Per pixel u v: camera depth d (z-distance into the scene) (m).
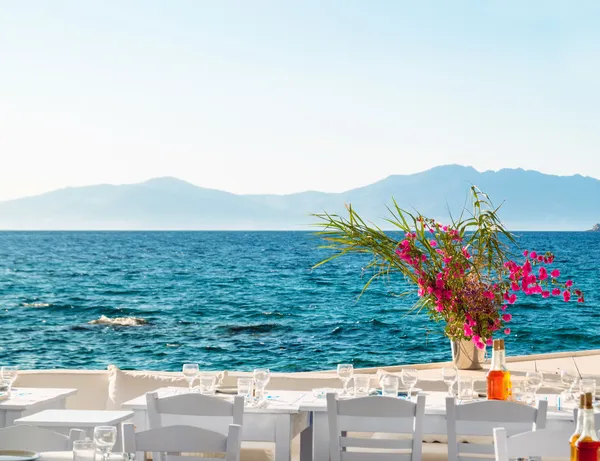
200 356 22.27
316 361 21.77
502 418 4.07
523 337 25.48
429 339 24.48
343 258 54.84
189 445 3.30
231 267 48.19
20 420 4.33
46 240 88.56
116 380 5.78
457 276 5.45
